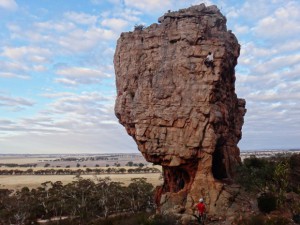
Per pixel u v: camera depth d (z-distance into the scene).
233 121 34.91
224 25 33.81
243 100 37.47
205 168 28.94
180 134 29.34
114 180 133.00
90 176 161.25
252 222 23.64
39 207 80.75
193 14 31.47
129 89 32.31
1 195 95.12
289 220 23.83
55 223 65.38
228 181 30.30
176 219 27.02
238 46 34.34
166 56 30.88
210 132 28.86
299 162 31.48
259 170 30.70
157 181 123.00
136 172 191.12
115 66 34.50
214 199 27.80
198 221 26.36
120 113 32.31
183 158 29.25
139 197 84.31
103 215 68.19
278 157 35.19
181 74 29.92
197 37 29.95
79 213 72.00
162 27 31.62
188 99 29.44
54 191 94.00
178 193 29.73
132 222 30.42
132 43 32.69
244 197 28.17
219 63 29.36
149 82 30.78
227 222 25.52
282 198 25.97
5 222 71.81
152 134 29.89
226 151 31.94
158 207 33.22
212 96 29.23
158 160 30.47
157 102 30.06
